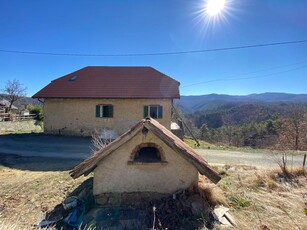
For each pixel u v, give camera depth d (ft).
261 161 33.83
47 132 58.08
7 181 23.75
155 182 15.58
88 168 14.87
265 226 12.87
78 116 56.70
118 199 15.51
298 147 74.08
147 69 66.95
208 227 12.82
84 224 13.75
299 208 15.30
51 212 16.06
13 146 44.29
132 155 15.49
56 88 59.00
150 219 13.74
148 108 55.11
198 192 15.72
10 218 14.98
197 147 47.60
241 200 16.34
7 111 110.22
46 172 27.43
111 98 54.85
